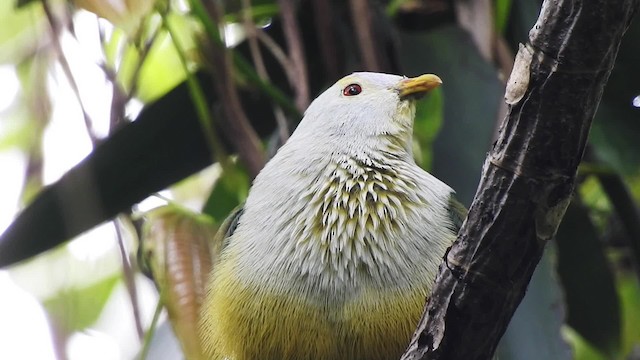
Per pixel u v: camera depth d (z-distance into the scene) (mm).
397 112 8656
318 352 7680
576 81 5594
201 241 8570
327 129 8508
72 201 8922
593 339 10734
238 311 7777
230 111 9148
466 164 9344
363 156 8273
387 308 7559
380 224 7793
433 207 8016
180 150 9984
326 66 9914
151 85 12094
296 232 7805
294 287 7648
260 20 10938
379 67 9656
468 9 9578
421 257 7688
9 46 11789
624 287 12031
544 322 8711
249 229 8055
